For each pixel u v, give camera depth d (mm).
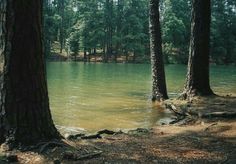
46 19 66250
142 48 67812
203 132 8820
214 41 67812
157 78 15234
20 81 6793
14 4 6613
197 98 13047
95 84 23453
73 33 68812
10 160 6285
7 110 6781
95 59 68938
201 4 13266
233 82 26609
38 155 6523
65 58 68875
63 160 6406
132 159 6672
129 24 69625
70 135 8289
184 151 7219
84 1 70000
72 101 15719
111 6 72438
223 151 7160
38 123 6941
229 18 70562
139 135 8633
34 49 6855
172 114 12461
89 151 6891
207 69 13477
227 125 9391
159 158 6770
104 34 69875
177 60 66875
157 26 15180
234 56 67875
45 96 7094
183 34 68938
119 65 53750
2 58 6789
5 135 6770
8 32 6688
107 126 10836
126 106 14344
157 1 15133
